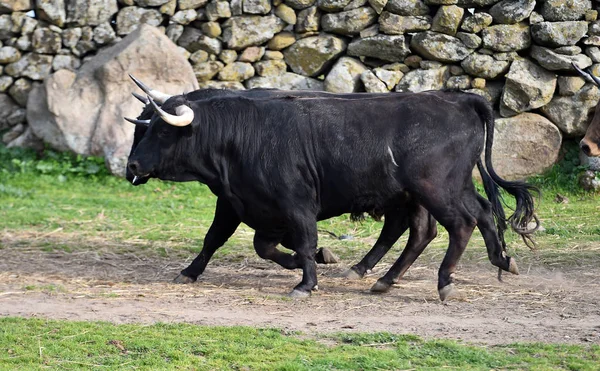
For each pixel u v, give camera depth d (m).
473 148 14.13
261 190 14.56
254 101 14.86
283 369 10.36
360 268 16.12
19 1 26.39
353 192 14.30
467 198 14.52
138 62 25.27
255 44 25.73
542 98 23.84
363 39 24.94
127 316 12.89
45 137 26.03
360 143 14.09
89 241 19.33
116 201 23.27
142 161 14.90
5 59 26.47
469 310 13.51
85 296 14.45
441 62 24.66
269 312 13.33
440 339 11.59
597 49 23.77
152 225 20.94
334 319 12.86
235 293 14.79
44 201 23.06
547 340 11.59
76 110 25.59
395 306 13.81
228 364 10.62
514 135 23.95
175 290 15.06
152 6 26.14
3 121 26.67
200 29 26.00
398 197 14.22
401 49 24.69
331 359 10.65
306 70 25.53
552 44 23.73
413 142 13.88
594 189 23.00
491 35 24.09
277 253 15.49
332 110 14.43
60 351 11.07
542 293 14.72
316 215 14.66
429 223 15.22
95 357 10.91
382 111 14.20
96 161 25.36
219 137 14.74
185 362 10.70
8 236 19.62
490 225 14.83
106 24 26.39
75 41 26.45
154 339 11.49
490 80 24.47
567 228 19.97
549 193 23.17
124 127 25.17
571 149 24.20
